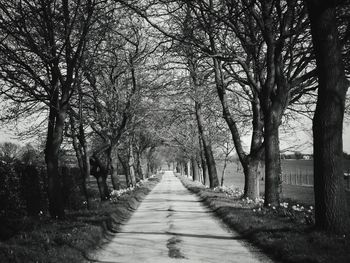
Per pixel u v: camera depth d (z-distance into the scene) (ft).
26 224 42.34
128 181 131.54
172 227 48.93
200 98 91.86
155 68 71.87
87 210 59.16
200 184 156.76
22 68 45.68
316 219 34.19
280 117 57.82
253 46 60.80
